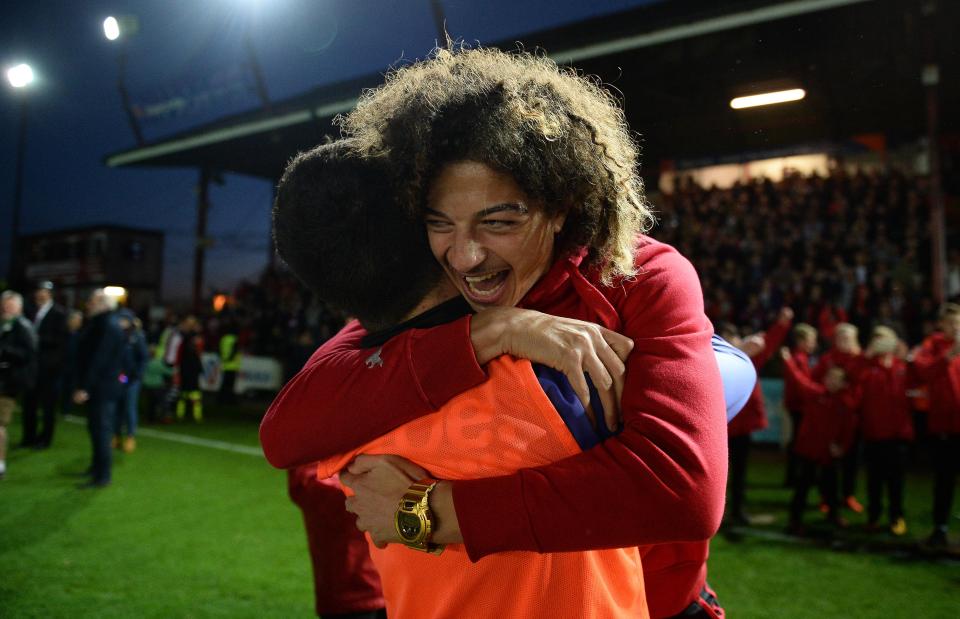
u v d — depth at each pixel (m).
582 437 0.79
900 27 5.56
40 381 8.08
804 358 6.26
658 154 14.89
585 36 8.68
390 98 0.96
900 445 4.96
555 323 0.82
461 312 0.96
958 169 13.33
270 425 0.97
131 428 7.95
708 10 6.66
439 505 0.81
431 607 0.88
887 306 10.06
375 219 0.90
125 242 25.73
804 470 4.96
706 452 0.74
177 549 4.44
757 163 15.72
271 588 3.79
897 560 4.35
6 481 6.29
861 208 13.20
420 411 0.83
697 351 0.81
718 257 13.62
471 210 0.83
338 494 1.62
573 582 0.82
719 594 3.77
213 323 15.41
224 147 16.48
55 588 3.74
